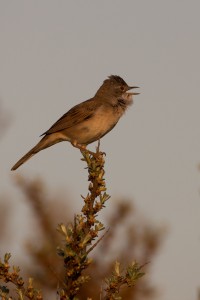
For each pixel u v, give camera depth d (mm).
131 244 13156
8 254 9227
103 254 12992
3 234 12828
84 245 9117
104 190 10305
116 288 9242
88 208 9930
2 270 9164
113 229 13344
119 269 9297
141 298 12398
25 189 13547
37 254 12594
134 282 9242
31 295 9062
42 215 13258
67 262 9164
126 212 13352
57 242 12938
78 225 9320
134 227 13312
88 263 9141
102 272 12586
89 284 12273
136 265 9367
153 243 13078
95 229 9367
